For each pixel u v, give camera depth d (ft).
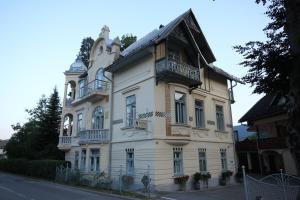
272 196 29.81
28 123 148.66
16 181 72.90
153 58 57.77
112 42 73.97
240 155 99.66
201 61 67.97
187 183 56.80
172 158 55.31
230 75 82.23
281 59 32.99
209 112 70.28
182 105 61.36
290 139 22.38
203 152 64.49
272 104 79.71
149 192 46.03
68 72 93.71
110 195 46.57
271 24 33.81
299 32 20.51
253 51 34.78
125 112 63.31
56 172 74.59
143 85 59.06
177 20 60.59
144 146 55.16
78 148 81.46
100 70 77.00
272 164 86.94
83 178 63.26
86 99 76.28
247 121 89.45
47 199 40.75
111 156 64.80
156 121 54.08
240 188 58.75
